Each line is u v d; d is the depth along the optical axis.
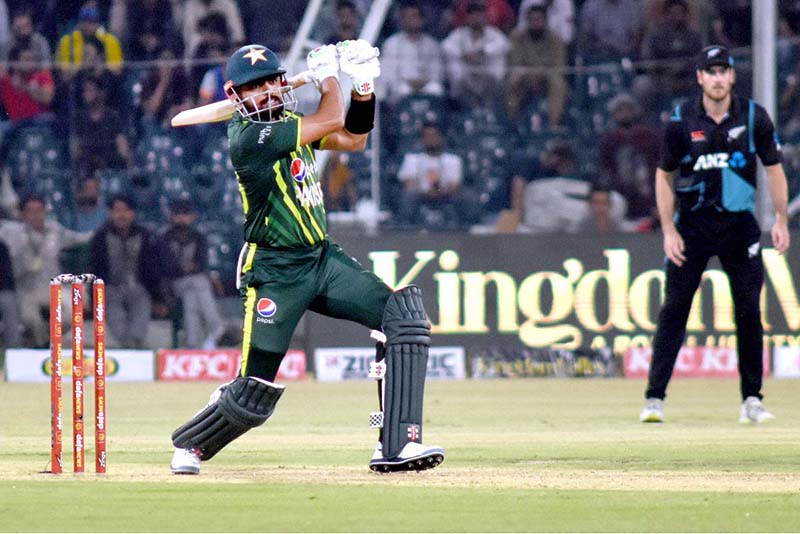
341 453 21.88
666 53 55.47
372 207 52.59
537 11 55.34
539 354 42.06
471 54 55.09
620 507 15.24
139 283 49.12
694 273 27.91
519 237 42.09
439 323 41.91
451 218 54.00
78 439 18.39
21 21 53.03
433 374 41.69
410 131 54.22
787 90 55.41
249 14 54.41
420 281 41.81
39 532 13.44
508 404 33.16
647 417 28.33
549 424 27.94
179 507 15.16
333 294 18.09
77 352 18.23
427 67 54.81
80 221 52.00
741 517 14.54
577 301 42.16
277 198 17.69
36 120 52.50
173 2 53.75
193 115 17.95
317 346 42.12
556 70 53.44
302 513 14.73
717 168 27.16
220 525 13.88
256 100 17.64
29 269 49.56
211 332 49.59
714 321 42.16
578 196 54.00
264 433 25.81
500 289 42.03
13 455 21.36
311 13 54.44
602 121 55.31
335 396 35.62
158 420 28.66
